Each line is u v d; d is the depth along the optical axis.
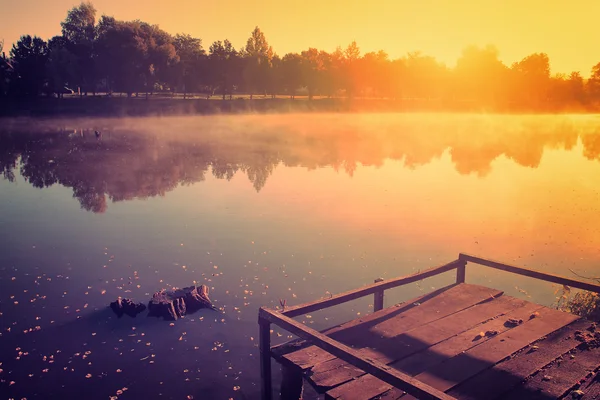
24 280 13.23
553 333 6.84
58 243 16.75
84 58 84.56
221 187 28.20
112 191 26.81
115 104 83.56
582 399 5.19
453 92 130.50
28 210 22.03
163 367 9.06
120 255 15.48
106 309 11.45
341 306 11.61
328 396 5.43
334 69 111.25
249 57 97.12
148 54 85.81
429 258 15.23
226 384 8.55
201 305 11.64
